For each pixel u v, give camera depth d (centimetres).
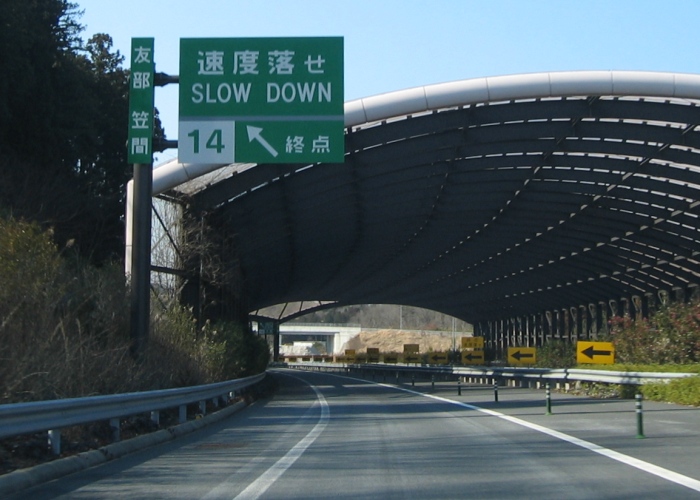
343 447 1423
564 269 6506
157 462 1218
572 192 4288
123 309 1991
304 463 1204
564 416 2062
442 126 3228
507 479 1040
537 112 3200
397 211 4828
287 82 1991
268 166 3350
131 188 2564
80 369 1521
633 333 3747
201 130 1977
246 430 1795
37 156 3203
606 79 2936
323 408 2652
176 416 1909
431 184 4197
